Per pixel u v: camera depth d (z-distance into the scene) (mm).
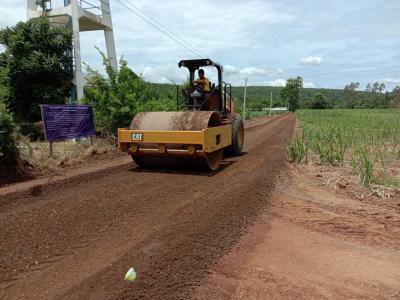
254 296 3430
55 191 6875
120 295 3199
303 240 4918
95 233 4684
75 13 16359
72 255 4051
